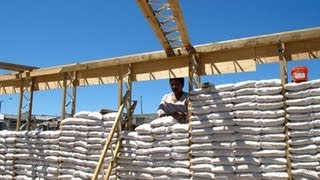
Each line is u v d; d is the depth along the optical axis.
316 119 4.61
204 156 5.38
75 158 6.86
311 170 4.59
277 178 4.75
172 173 5.62
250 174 4.94
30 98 8.57
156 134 5.90
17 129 8.66
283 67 5.23
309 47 5.20
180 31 5.34
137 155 6.07
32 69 8.46
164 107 6.42
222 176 5.14
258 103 5.01
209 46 5.89
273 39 5.32
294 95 4.82
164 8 4.89
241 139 5.07
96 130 6.61
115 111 6.99
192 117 5.57
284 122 4.86
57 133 7.26
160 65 6.55
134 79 6.82
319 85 4.64
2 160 8.16
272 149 4.87
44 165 7.40
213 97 5.39
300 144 4.70
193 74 6.08
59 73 7.96
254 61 5.59
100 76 7.32
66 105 7.75
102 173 6.31
